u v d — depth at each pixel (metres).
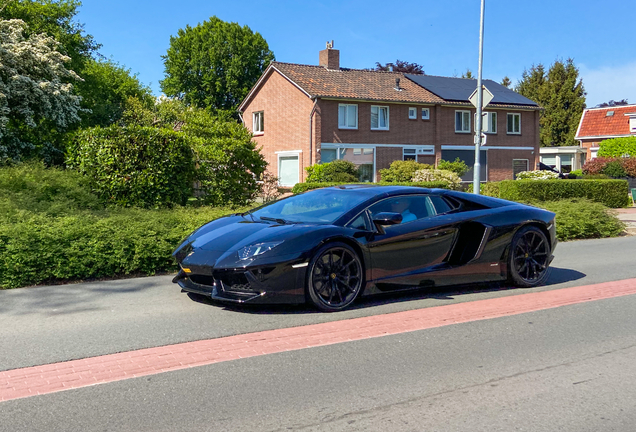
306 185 20.73
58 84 17.81
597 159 32.03
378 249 5.66
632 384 3.77
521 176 30.80
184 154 12.69
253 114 33.06
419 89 32.53
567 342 4.66
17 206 8.73
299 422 3.13
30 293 6.26
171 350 4.31
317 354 4.27
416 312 5.54
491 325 5.13
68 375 3.79
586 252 10.00
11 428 3.01
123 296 6.10
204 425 3.08
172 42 44.62
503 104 33.84
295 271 5.19
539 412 3.31
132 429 3.02
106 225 7.39
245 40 43.62
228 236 5.60
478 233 6.34
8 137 18.08
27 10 25.30
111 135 11.91
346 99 28.69
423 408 3.34
